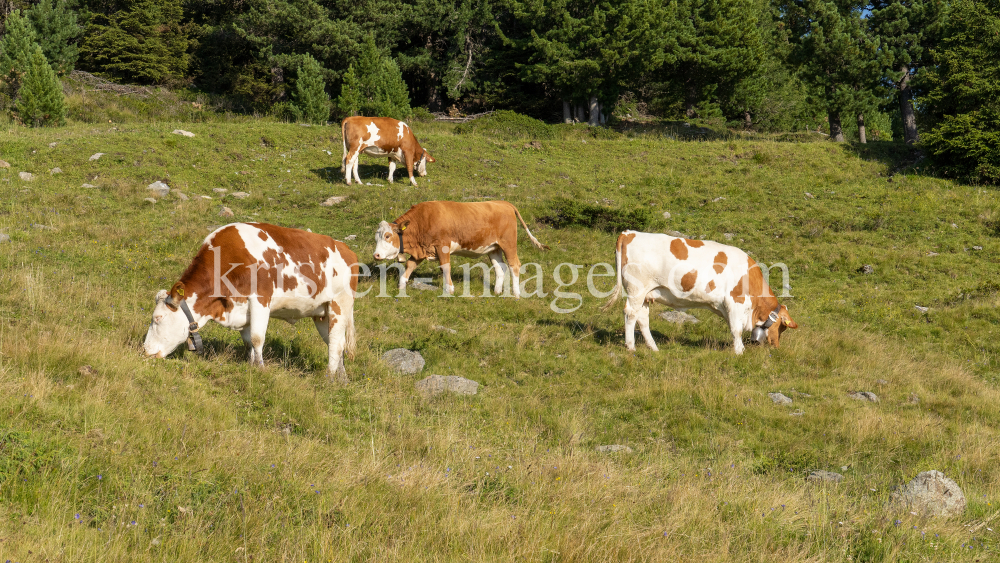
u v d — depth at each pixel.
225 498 4.48
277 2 36.06
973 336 12.52
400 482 5.13
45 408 5.14
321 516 4.45
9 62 29.77
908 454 7.30
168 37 40.50
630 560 4.30
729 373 9.73
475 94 43.31
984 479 6.59
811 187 23.00
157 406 5.93
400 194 19.17
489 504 5.06
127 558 3.68
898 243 18.06
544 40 36.06
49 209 14.61
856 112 33.25
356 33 37.06
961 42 28.30
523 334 10.60
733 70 36.38
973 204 21.02
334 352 8.05
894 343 11.95
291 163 21.70
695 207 20.77
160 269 11.51
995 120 24.83
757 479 6.23
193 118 33.06
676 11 38.06
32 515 3.91
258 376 7.27
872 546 4.78
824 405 8.56
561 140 28.28
